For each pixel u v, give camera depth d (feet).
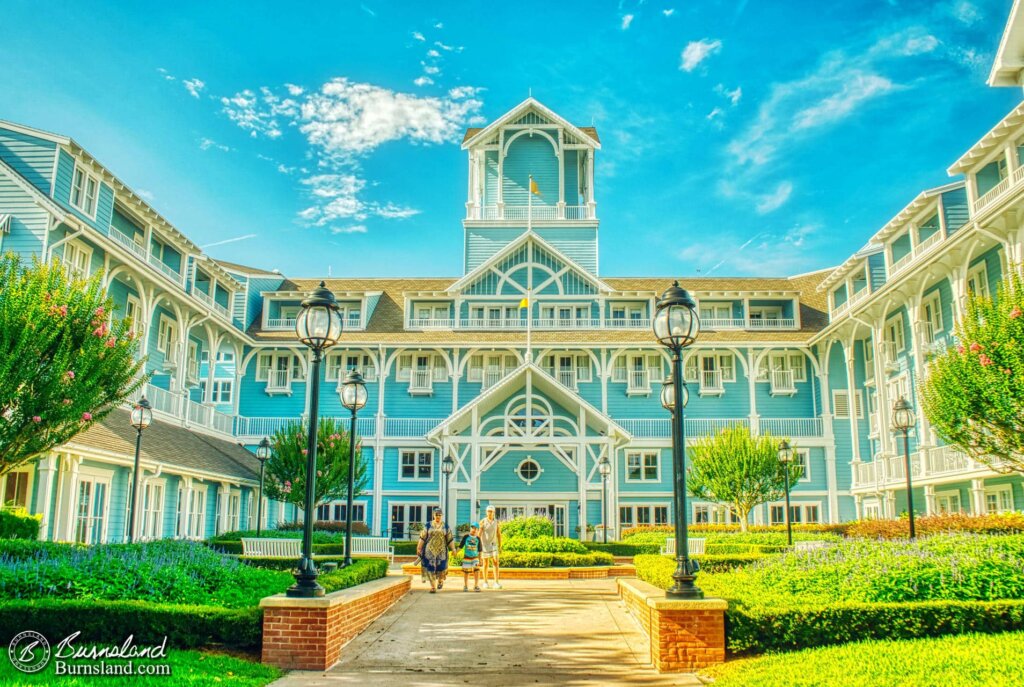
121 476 85.81
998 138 85.61
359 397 64.54
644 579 53.57
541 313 146.30
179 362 111.14
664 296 37.63
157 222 105.29
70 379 50.26
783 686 27.40
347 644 39.27
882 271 119.75
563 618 47.88
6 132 83.30
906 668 28.60
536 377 112.27
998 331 56.95
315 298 39.19
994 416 56.95
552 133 159.12
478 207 159.02
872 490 119.34
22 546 46.42
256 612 34.50
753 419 137.49
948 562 41.42
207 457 104.88
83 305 53.52
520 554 79.77
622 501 135.44
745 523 109.40
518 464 132.98
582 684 31.40
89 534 79.00
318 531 105.40
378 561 60.49
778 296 145.07
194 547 50.72
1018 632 33.83
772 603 36.11
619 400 140.36
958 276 92.22
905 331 114.52
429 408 139.23
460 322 144.36
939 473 97.35
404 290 148.46
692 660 33.32
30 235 79.25
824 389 137.49
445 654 37.17
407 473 135.23
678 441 36.35
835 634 34.06
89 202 89.40
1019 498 89.56
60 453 71.15
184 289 109.60
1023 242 79.97
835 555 46.70
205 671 30.30
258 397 140.26
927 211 102.01
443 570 63.31
